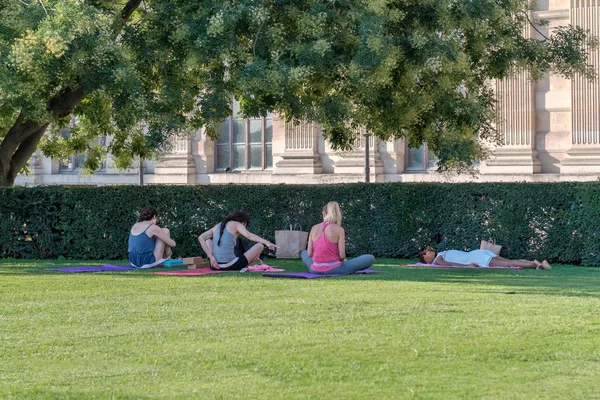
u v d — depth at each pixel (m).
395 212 22.89
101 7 23.03
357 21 21.95
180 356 9.90
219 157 43.22
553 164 35.09
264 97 22.77
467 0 22.52
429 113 24.00
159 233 20.39
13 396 8.40
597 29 33.88
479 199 22.03
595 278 17.62
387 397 8.16
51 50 19.50
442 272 18.97
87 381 8.91
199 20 22.17
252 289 15.62
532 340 10.55
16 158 26.14
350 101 25.55
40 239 23.59
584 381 8.68
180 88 23.64
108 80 21.52
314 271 18.08
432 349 10.09
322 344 10.40
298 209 23.45
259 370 9.21
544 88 35.25
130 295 14.98
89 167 31.19
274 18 22.38
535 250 21.47
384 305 13.33
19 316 12.75
